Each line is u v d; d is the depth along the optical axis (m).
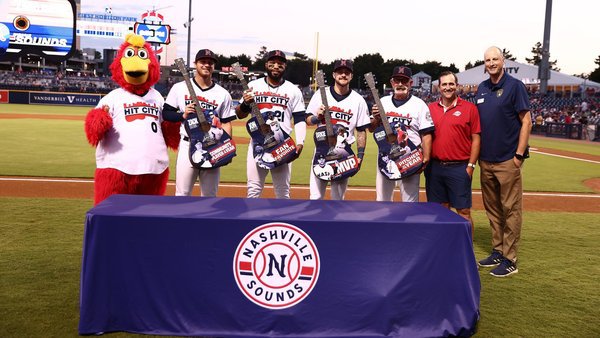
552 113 33.44
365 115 5.30
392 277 3.57
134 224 3.51
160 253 3.52
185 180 5.36
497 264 5.34
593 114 31.45
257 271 3.55
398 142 5.18
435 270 3.58
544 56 34.16
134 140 4.85
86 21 53.09
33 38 42.62
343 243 3.56
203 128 5.04
